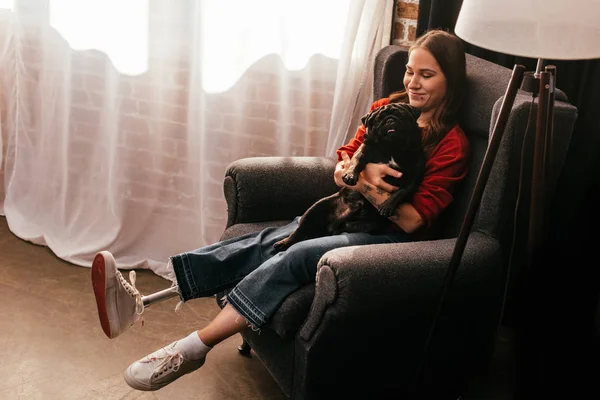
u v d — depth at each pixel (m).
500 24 1.60
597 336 2.25
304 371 1.77
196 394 2.14
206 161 2.74
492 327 2.00
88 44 2.72
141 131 2.78
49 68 2.80
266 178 2.24
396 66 2.30
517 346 2.36
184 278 2.01
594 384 2.12
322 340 1.74
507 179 1.88
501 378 2.29
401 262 1.75
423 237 2.03
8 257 2.83
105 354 2.29
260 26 2.59
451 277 1.75
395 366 1.88
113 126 2.76
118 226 2.84
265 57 2.63
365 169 1.94
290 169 2.28
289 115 2.66
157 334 2.43
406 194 1.92
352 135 2.65
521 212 2.11
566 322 2.36
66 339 2.35
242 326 1.91
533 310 2.15
